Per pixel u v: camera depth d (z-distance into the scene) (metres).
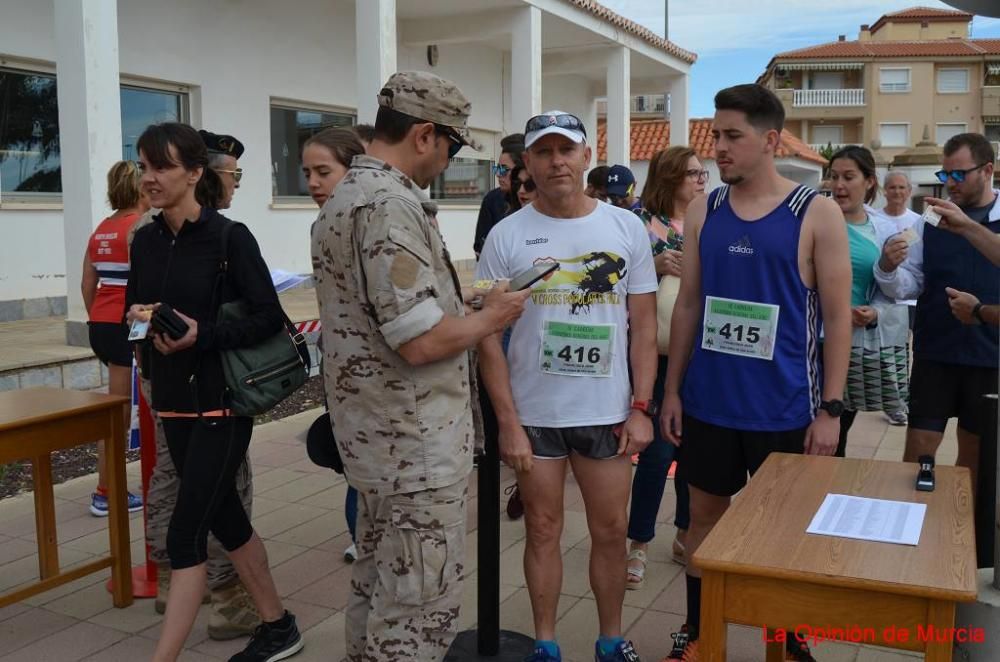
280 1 12.18
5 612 3.62
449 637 2.38
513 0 12.66
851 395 3.84
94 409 3.47
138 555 4.21
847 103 45.62
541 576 2.97
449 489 2.35
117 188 4.50
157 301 2.96
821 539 1.93
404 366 2.28
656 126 23.25
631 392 2.98
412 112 2.34
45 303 9.42
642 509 3.80
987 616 1.97
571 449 2.95
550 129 2.71
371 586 2.64
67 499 5.09
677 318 3.07
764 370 2.77
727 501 3.00
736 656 3.19
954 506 2.13
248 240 2.96
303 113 13.04
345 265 2.28
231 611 3.38
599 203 2.92
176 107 11.08
